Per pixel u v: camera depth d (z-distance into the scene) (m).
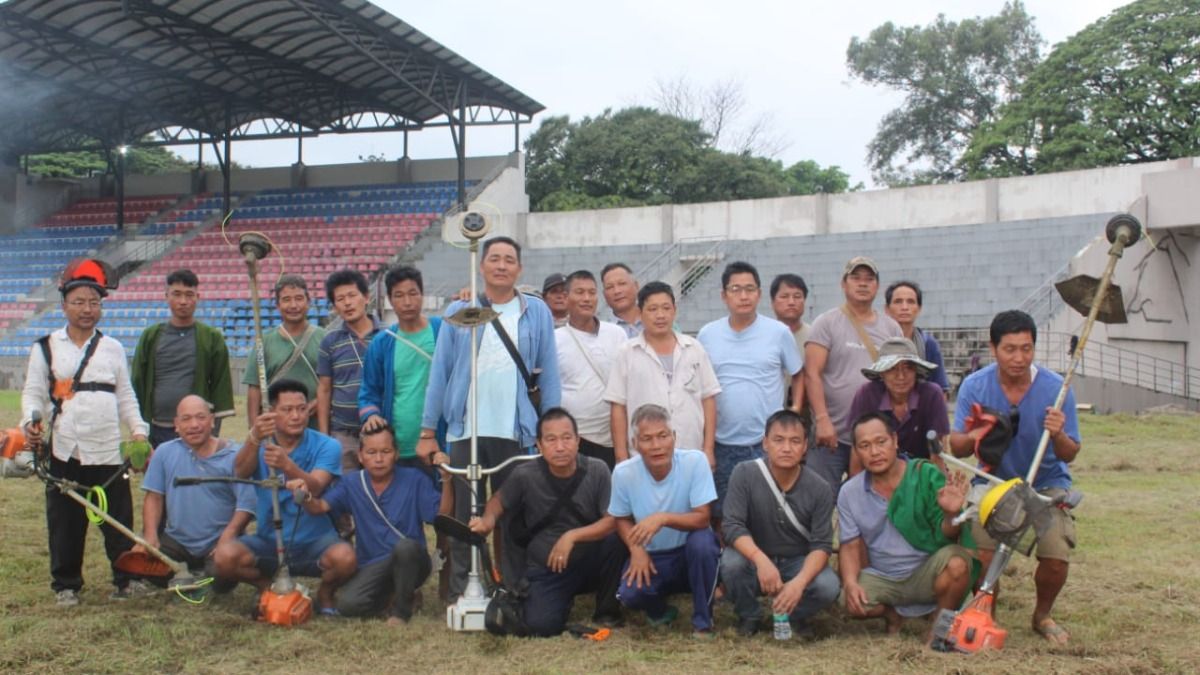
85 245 28.70
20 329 25.56
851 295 5.74
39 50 22.34
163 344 6.35
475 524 4.85
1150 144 29.44
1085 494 8.77
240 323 23.28
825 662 4.38
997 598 5.36
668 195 35.19
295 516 5.37
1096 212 20.98
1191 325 16.69
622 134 35.44
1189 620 5.03
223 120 28.66
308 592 5.27
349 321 6.20
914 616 4.91
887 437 4.77
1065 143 28.98
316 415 6.42
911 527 4.78
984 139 31.33
